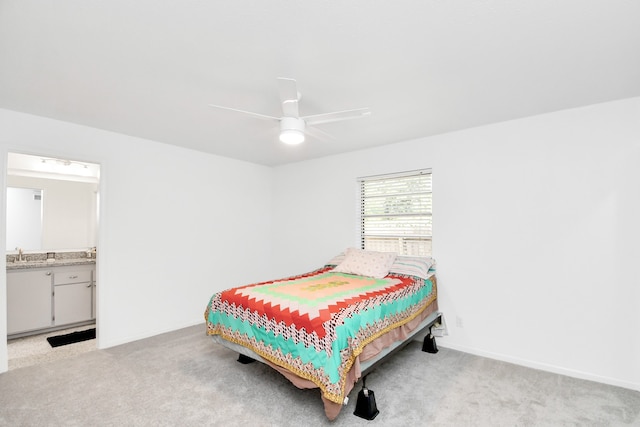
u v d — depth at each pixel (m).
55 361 2.96
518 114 2.88
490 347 3.11
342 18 1.52
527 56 1.88
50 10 1.46
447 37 1.68
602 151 2.62
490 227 3.13
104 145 3.32
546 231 2.85
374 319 2.31
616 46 1.76
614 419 2.08
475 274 3.21
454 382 2.59
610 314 2.56
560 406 2.23
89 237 4.64
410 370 2.80
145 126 3.18
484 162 3.17
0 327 2.70
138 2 1.41
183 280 4.02
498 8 1.45
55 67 2.01
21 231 4.12
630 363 2.48
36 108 2.71
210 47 1.78
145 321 3.64
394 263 3.49
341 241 4.29
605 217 2.60
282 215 5.04
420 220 3.69
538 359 2.85
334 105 2.60
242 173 4.76
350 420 2.08
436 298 3.41
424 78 2.15
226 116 2.87
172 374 2.71
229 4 1.42
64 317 4.01
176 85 2.25
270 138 3.60
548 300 2.82
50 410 2.17
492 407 2.22
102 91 2.36
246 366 2.87
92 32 1.64
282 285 2.94
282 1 1.40
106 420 2.06
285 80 1.75
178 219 3.97
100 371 2.75
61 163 4.40
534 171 2.91
